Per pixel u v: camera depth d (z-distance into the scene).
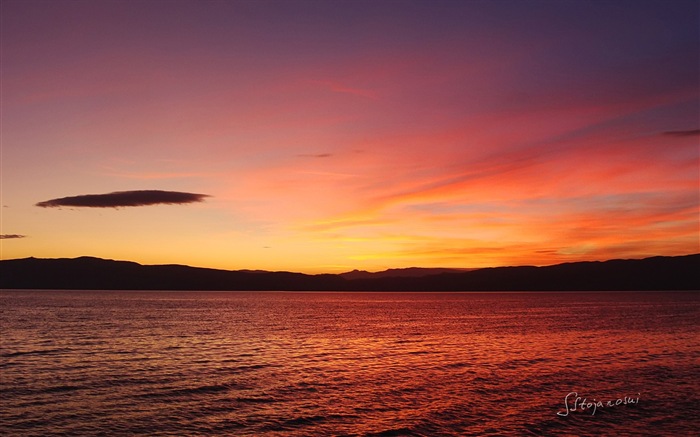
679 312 126.75
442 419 27.00
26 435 23.80
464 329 81.62
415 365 44.84
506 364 45.09
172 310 132.00
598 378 37.62
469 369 42.50
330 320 103.62
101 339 61.66
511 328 83.00
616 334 71.00
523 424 25.92
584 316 113.38
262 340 64.25
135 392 32.78
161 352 51.44
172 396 31.83
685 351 52.56
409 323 95.31
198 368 42.31
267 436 24.22
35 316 99.00
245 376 38.91
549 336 69.38
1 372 38.88
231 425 25.91
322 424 26.17
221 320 98.44
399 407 29.52
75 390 33.06
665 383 35.50
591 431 24.64
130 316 104.31
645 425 25.52
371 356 50.75
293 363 45.75
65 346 54.44
